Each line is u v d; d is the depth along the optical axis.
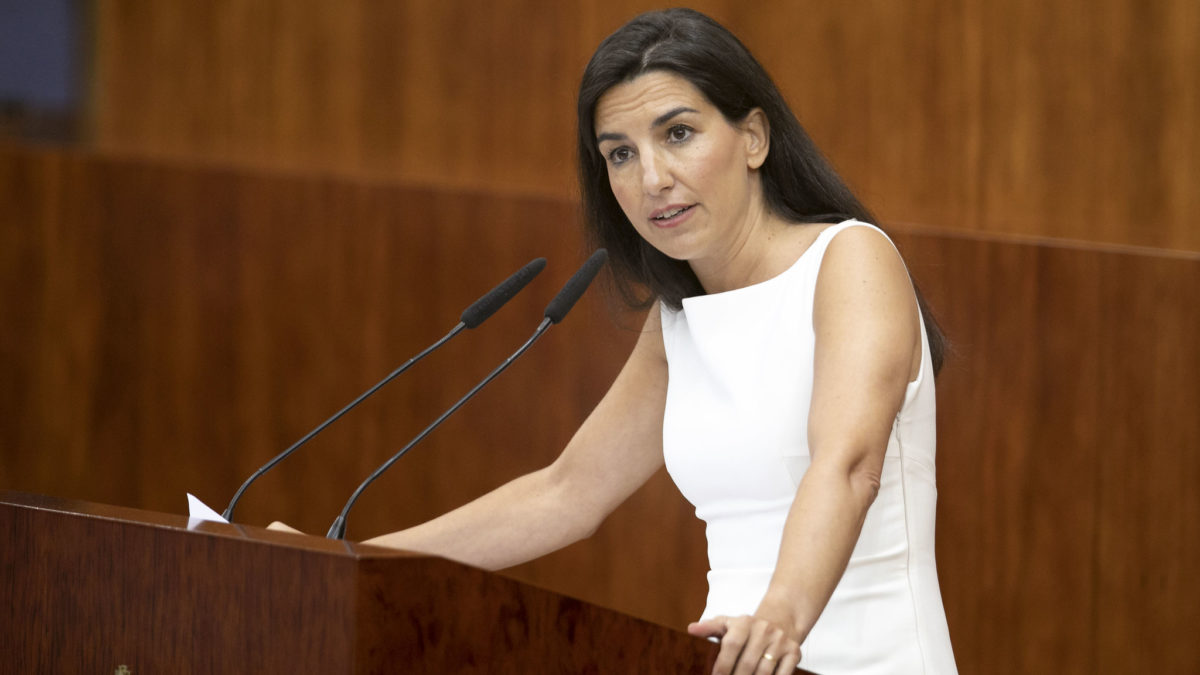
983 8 14.81
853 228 6.70
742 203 6.93
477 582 4.15
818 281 6.60
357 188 13.71
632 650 4.48
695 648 4.64
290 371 13.55
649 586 14.27
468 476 13.89
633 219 6.96
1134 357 14.84
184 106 13.55
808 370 6.67
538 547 7.80
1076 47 15.04
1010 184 14.92
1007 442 14.58
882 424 5.83
